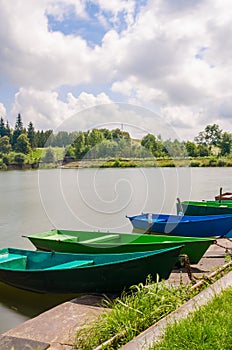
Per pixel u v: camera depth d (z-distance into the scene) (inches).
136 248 253.6
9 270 224.1
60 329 159.8
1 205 577.0
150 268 199.2
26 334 155.9
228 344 120.4
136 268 197.0
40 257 247.9
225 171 1249.4
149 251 229.6
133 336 131.7
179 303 157.3
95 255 229.3
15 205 579.8
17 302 223.3
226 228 331.9
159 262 200.2
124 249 257.4
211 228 332.8
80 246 272.4
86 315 173.3
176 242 242.1
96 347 128.6
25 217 484.4
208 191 764.0
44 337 153.0
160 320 140.3
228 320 135.6
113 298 198.7
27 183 858.8
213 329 126.6
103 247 263.4
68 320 168.9
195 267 247.0
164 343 119.4
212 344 119.6
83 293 211.2
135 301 157.9
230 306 147.6
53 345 146.2
